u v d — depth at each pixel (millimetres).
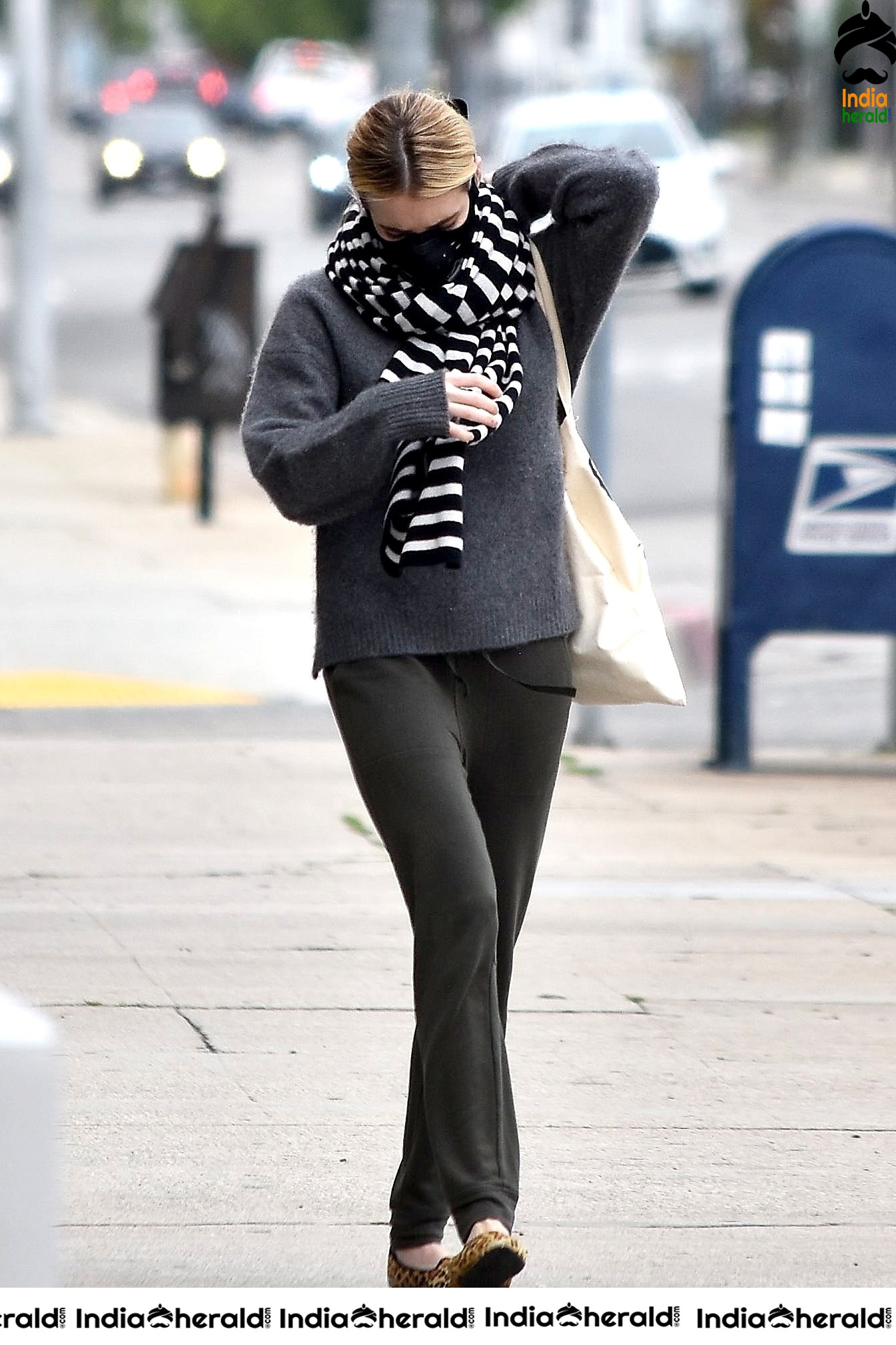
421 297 12391
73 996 19219
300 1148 15875
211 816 26453
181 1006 19000
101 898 22562
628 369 78062
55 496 54656
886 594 29922
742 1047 18297
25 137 65875
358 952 20828
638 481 57156
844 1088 17406
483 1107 12180
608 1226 14625
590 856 24938
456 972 12156
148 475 59156
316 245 129125
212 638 37719
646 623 13109
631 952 21000
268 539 49062
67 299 107250
